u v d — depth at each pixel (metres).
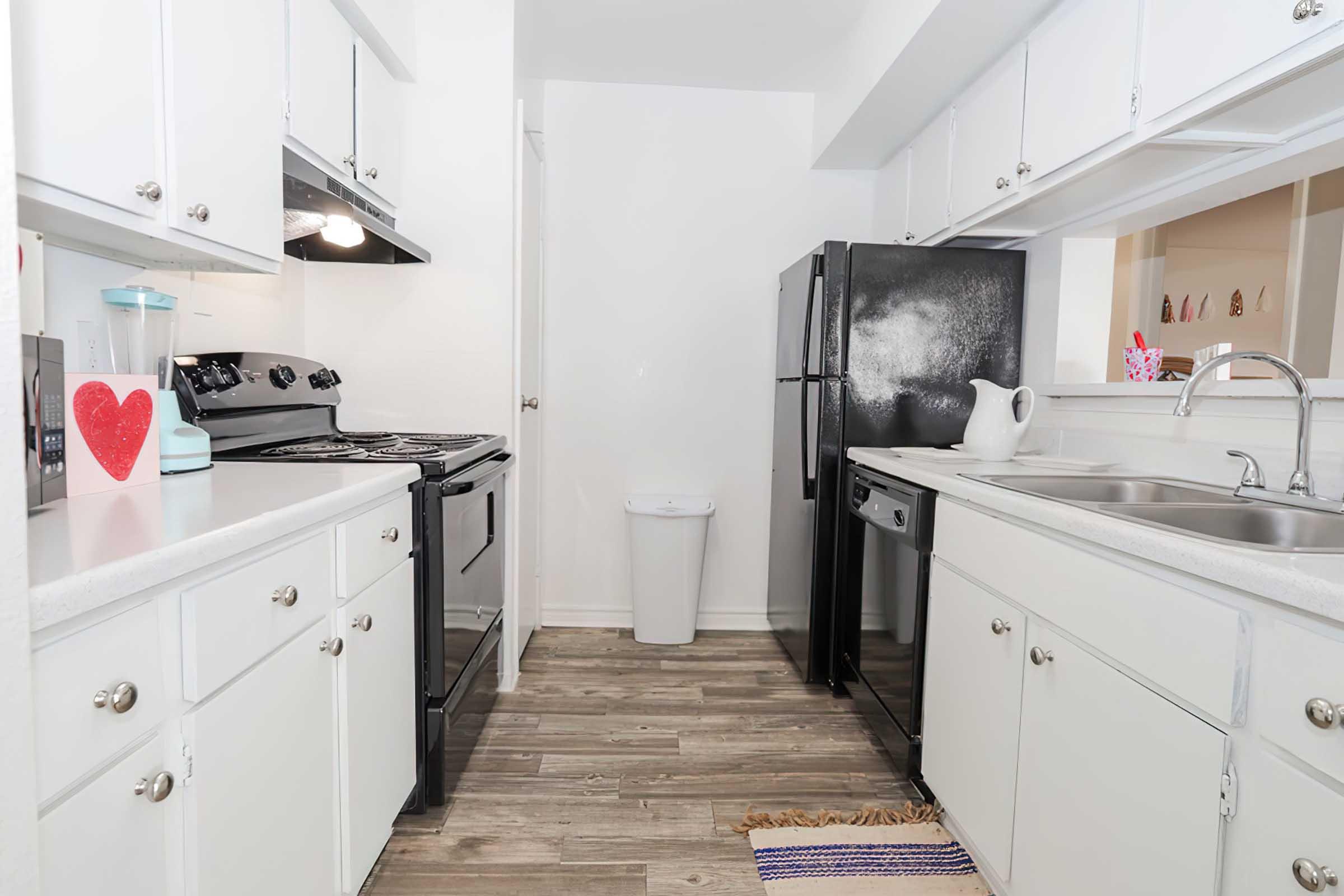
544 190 3.10
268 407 1.86
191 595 0.82
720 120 3.13
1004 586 1.41
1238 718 0.84
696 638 3.11
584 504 3.21
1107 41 1.56
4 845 0.56
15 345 0.56
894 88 2.30
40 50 0.88
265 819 1.00
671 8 2.46
